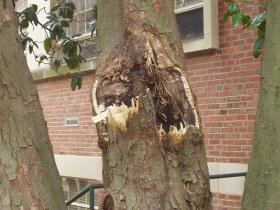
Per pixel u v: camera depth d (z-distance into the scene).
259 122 2.18
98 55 2.46
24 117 2.21
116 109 2.21
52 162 2.36
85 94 8.08
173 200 2.20
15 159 2.13
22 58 2.30
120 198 2.20
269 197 2.08
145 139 2.17
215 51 6.00
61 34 5.14
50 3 8.73
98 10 2.48
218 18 5.96
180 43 2.47
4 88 2.19
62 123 8.68
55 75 8.62
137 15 2.37
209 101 6.05
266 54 2.22
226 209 5.78
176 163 2.25
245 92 5.66
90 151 8.02
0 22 2.24
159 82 2.28
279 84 2.13
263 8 5.35
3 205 2.09
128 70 2.29
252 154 2.20
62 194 2.37
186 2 6.41
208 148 6.04
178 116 2.28
